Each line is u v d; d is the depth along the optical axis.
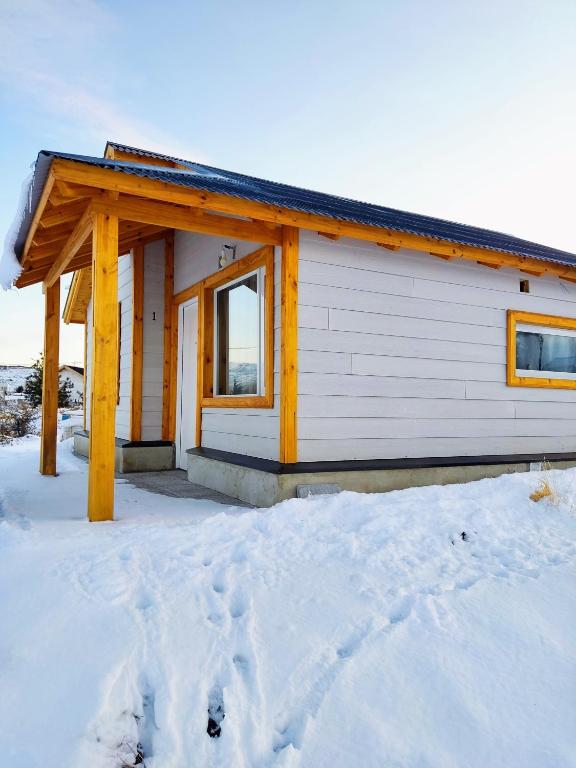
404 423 5.38
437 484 5.32
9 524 3.55
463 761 1.89
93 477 3.76
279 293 4.88
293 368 4.72
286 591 2.78
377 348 5.25
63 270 5.80
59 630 2.27
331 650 2.38
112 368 3.85
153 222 4.17
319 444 4.86
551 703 2.13
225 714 2.02
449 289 5.78
